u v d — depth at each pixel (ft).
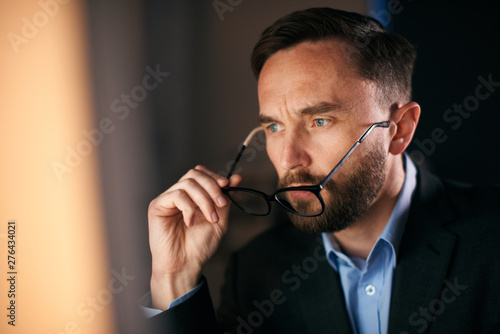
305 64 2.96
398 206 3.37
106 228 4.88
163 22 4.99
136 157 4.99
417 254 3.22
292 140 2.99
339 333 3.32
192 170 3.27
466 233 3.22
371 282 3.41
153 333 3.16
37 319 4.66
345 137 2.96
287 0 5.06
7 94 4.46
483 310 3.02
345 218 3.05
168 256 3.38
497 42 4.63
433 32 4.74
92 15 4.72
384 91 3.17
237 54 5.16
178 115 5.12
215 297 5.03
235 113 5.24
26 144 4.57
